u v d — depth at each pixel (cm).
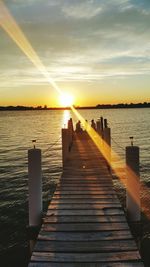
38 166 644
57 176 2069
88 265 455
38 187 647
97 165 1165
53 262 465
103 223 609
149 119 9456
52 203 729
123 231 573
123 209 688
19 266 951
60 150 3356
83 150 1531
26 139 4538
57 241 535
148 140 3962
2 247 1076
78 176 994
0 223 1273
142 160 2561
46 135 5153
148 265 946
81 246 514
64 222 616
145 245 1061
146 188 1733
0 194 1667
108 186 869
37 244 524
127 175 666
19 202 1530
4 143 4050
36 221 650
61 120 11769
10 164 2525
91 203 725
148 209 1401
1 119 13412
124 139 4122
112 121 8481
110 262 463
